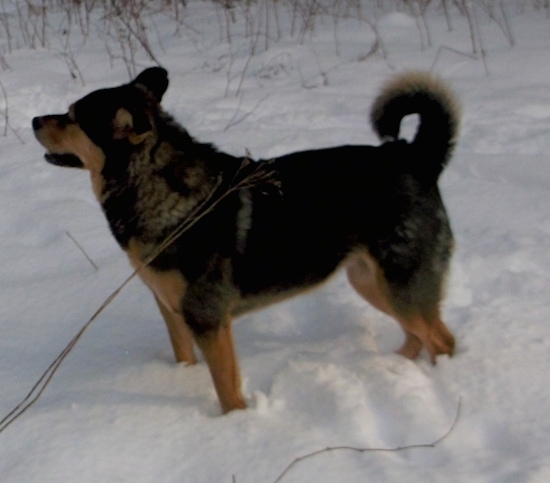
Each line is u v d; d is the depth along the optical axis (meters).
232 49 5.41
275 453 2.23
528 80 4.36
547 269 2.87
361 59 4.94
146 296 2.86
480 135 3.67
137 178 2.36
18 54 5.41
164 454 2.24
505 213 3.14
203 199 2.36
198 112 4.16
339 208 2.45
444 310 2.71
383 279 2.49
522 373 2.45
